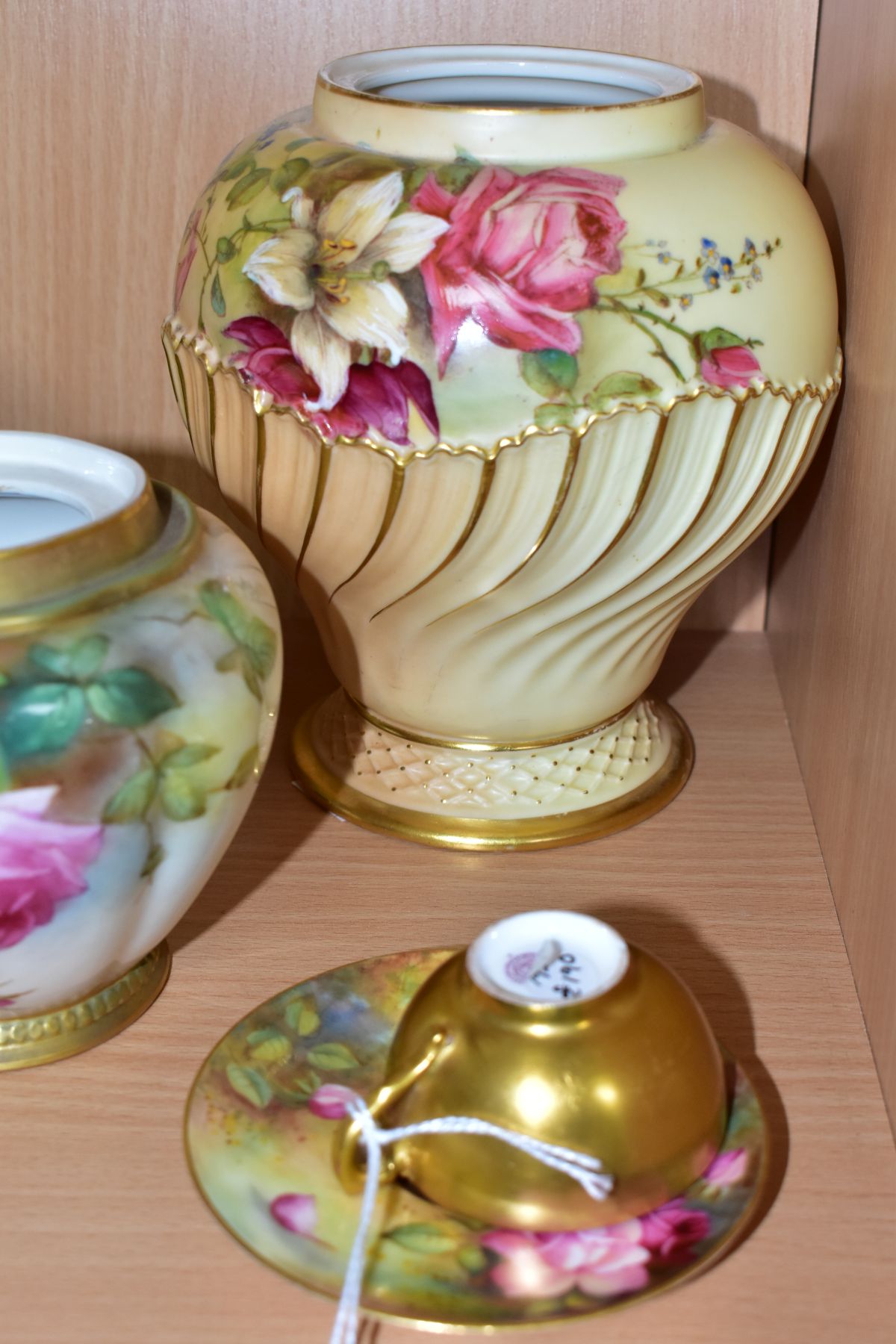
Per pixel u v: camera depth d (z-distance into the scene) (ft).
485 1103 1.49
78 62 2.44
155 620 1.57
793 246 1.88
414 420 1.75
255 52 2.43
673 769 2.37
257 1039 1.75
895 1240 1.59
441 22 2.42
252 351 1.82
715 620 2.88
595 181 1.77
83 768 1.50
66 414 2.70
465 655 2.02
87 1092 1.78
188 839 1.63
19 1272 1.55
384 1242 1.51
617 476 1.78
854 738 2.04
